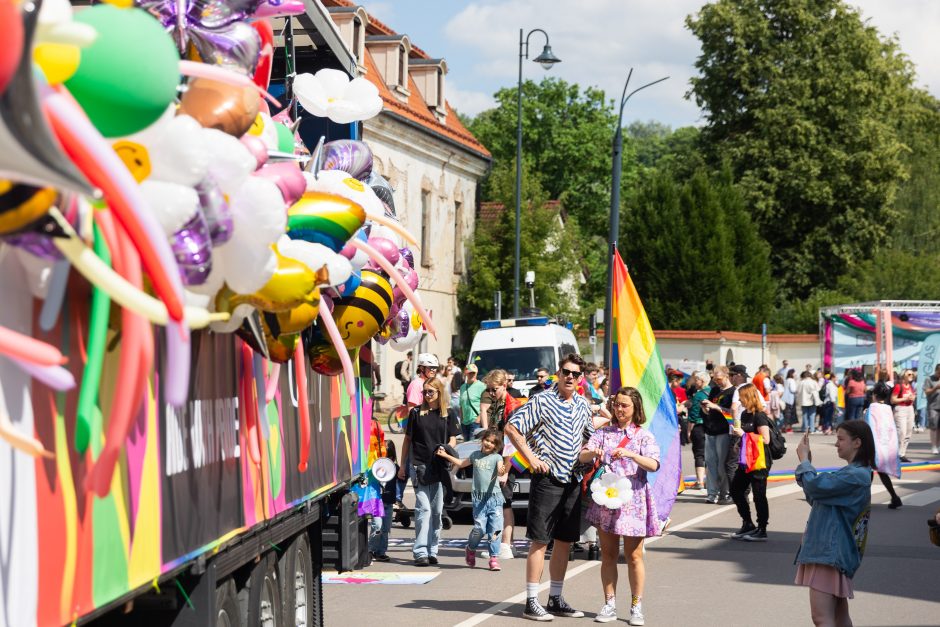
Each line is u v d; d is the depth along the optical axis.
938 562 15.09
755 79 67.06
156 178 4.49
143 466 5.02
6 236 3.52
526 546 16.34
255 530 7.03
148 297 3.87
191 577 5.90
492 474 14.41
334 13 39.66
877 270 65.50
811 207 66.31
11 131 3.07
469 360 28.67
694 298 60.47
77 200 3.74
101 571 4.54
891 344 45.03
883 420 21.12
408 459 14.93
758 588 13.10
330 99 8.48
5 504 3.73
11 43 2.97
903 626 11.12
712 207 60.94
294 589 8.54
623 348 14.98
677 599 12.41
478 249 50.38
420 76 48.66
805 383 43.59
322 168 8.88
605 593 11.28
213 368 6.08
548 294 49.94
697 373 23.64
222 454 6.24
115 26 3.73
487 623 11.09
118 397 4.16
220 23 5.49
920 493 23.33
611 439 11.13
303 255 6.20
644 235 61.66
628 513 10.98
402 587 13.06
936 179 78.38
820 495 8.34
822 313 46.25
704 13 67.69
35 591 3.94
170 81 3.86
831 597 8.35
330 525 10.22
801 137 64.88
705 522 18.86
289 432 8.00
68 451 4.23
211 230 4.87
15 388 3.82
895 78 71.50
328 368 8.56
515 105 76.12
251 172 5.19
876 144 65.38
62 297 4.07
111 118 3.83
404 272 9.74
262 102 6.09
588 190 76.69
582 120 76.44
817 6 66.62
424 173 46.09
